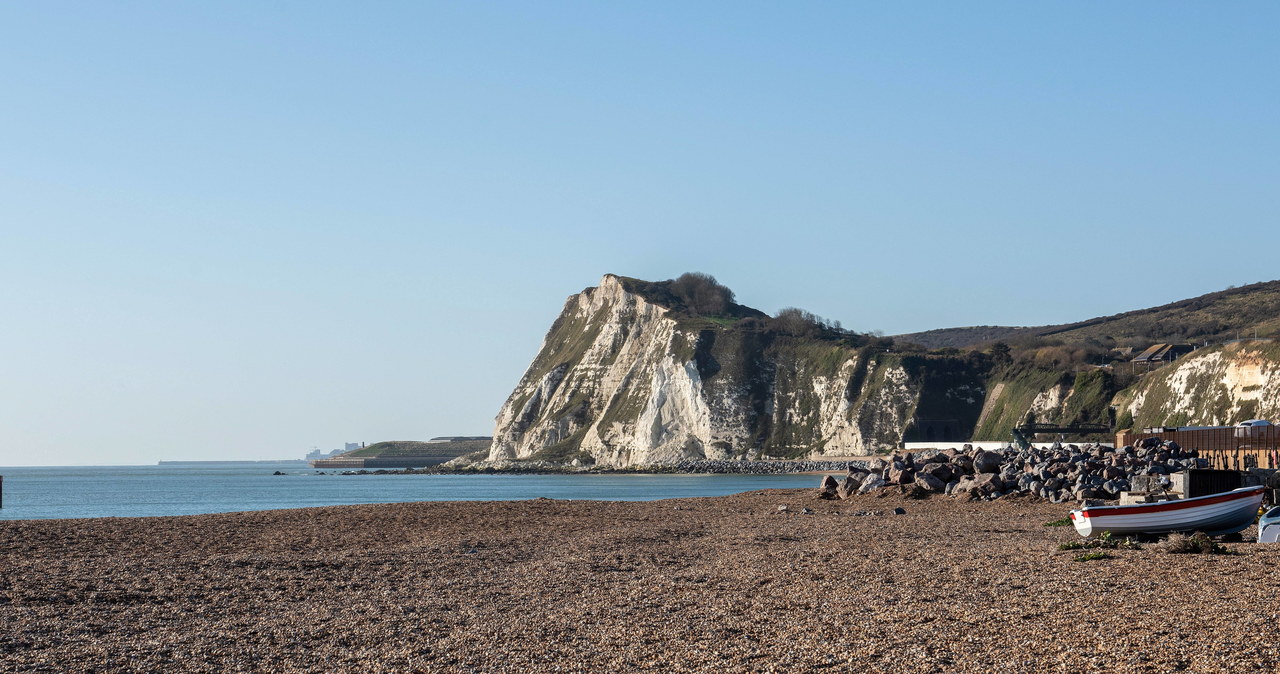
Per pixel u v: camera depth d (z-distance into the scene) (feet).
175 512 271.08
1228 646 52.08
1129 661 50.42
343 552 104.78
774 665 52.80
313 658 56.49
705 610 67.77
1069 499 152.46
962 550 95.55
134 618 68.54
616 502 180.55
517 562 96.32
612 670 52.85
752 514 153.38
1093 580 73.46
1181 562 80.59
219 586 81.61
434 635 61.87
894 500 169.37
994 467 174.19
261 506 305.12
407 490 449.48
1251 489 94.63
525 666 54.03
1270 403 412.16
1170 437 261.85
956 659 52.49
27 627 65.10
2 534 118.32
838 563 88.33
